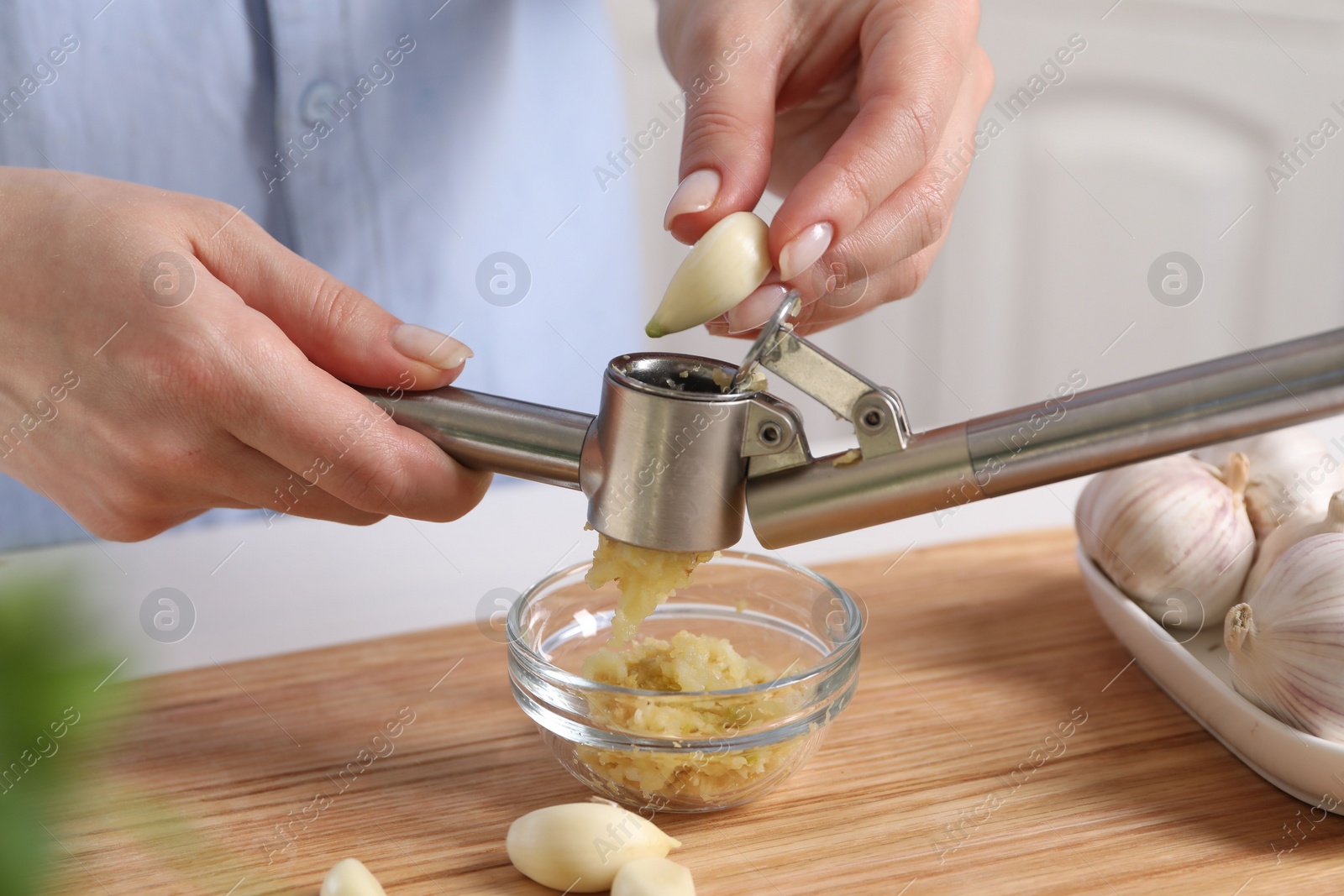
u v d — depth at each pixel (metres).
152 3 1.17
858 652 0.80
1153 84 2.03
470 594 1.10
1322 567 0.77
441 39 1.29
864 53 0.89
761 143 0.80
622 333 1.54
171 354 0.73
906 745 0.86
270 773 0.82
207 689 0.93
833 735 0.88
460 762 0.84
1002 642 1.02
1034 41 2.00
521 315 1.44
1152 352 2.17
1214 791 0.80
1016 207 2.08
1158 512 0.94
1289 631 0.76
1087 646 1.01
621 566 0.74
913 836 0.75
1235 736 0.82
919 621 1.05
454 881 0.71
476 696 0.93
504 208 1.42
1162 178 2.07
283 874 0.71
